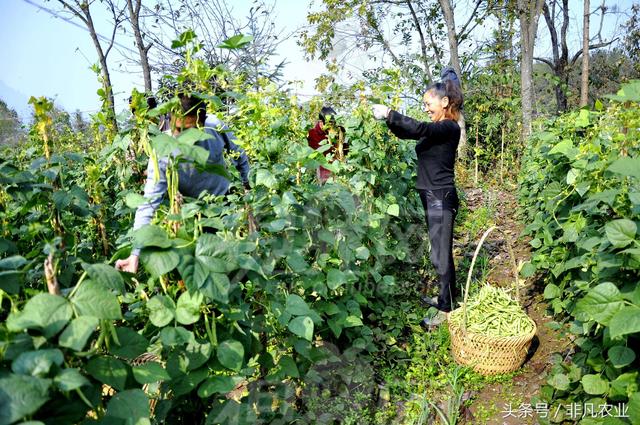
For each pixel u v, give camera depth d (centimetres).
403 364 335
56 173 239
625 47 1661
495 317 331
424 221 529
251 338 217
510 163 1061
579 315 259
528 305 429
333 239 283
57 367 123
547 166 466
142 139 190
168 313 172
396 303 420
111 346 151
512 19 1362
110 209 358
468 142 1199
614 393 232
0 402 108
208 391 172
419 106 655
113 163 346
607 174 249
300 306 225
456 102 377
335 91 410
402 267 466
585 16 1022
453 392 304
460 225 682
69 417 131
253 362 243
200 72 188
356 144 375
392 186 449
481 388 316
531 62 1230
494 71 1252
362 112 381
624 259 211
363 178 370
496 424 286
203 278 163
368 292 373
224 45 187
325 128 367
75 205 267
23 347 124
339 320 289
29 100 216
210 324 186
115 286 144
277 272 257
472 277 485
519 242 586
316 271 276
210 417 190
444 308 384
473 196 894
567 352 338
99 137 357
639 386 217
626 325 177
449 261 384
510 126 1073
